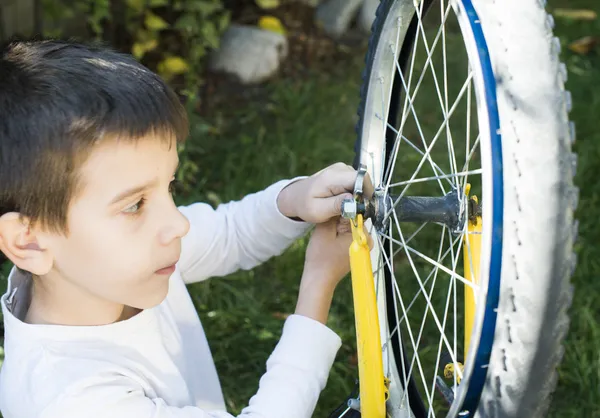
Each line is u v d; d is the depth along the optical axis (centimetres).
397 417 141
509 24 94
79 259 112
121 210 110
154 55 320
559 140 91
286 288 242
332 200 133
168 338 133
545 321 92
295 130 304
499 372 96
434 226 255
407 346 214
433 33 348
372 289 123
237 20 360
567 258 91
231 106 323
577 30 380
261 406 122
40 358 114
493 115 93
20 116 107
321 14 372
